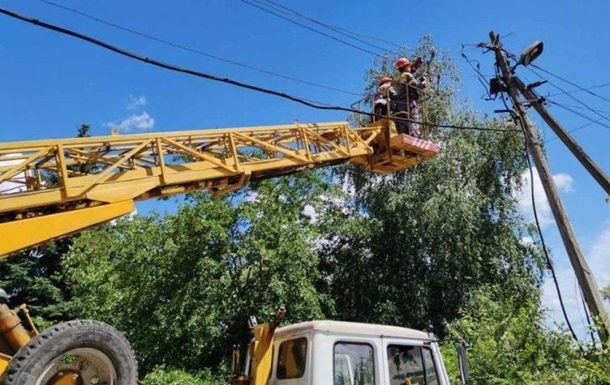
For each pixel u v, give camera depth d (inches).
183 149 317.4
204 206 687.1
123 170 293.3
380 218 850.8
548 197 505.0
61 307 1018.1
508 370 449.1
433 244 832.3
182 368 653.9
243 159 354.0
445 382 250.8
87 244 866.8
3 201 246.4
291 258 690.2
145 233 708.0
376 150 450.6
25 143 258.5
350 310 858.8
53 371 184.7
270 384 237.9
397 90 462.0
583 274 465.1
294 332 239.5
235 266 695.7
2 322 205.5
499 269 847.7
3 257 237.5
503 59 557.9
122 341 195.5
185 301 651.5
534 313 465.1
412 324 828.0
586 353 435.2
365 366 233.3
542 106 537.0
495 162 872.9
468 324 518.0
